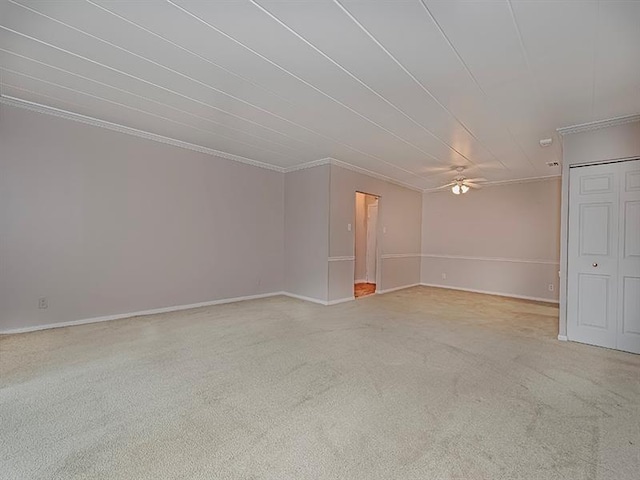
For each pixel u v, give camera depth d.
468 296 6.62
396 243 7.35
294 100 3.21
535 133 3.97
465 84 2.80
